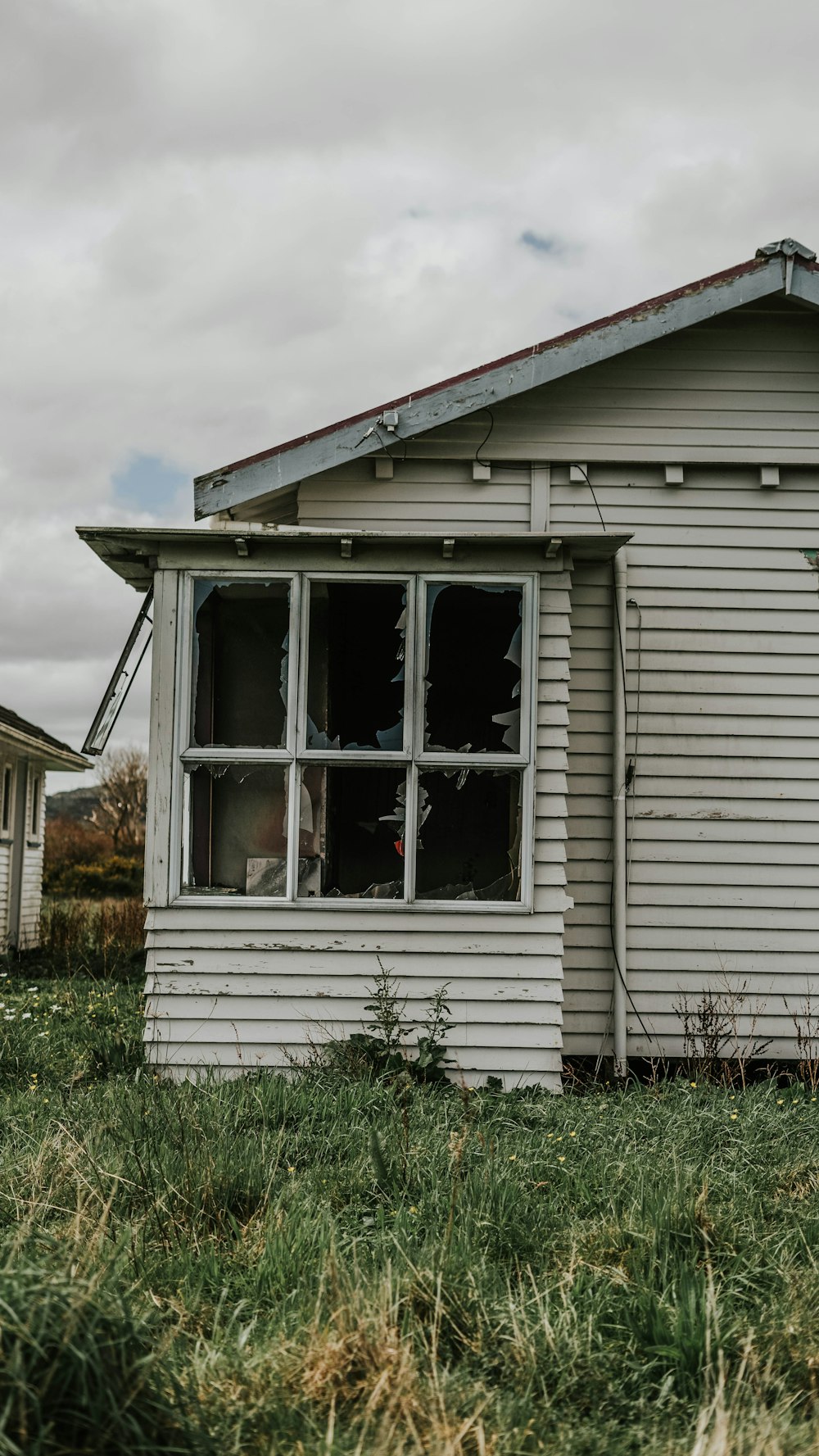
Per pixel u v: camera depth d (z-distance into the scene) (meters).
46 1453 2.46
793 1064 7.31
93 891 32.34
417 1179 4.59
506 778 8.35
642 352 7.71
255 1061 6.62
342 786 8.29
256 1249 3.94
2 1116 5.53
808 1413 3.09
